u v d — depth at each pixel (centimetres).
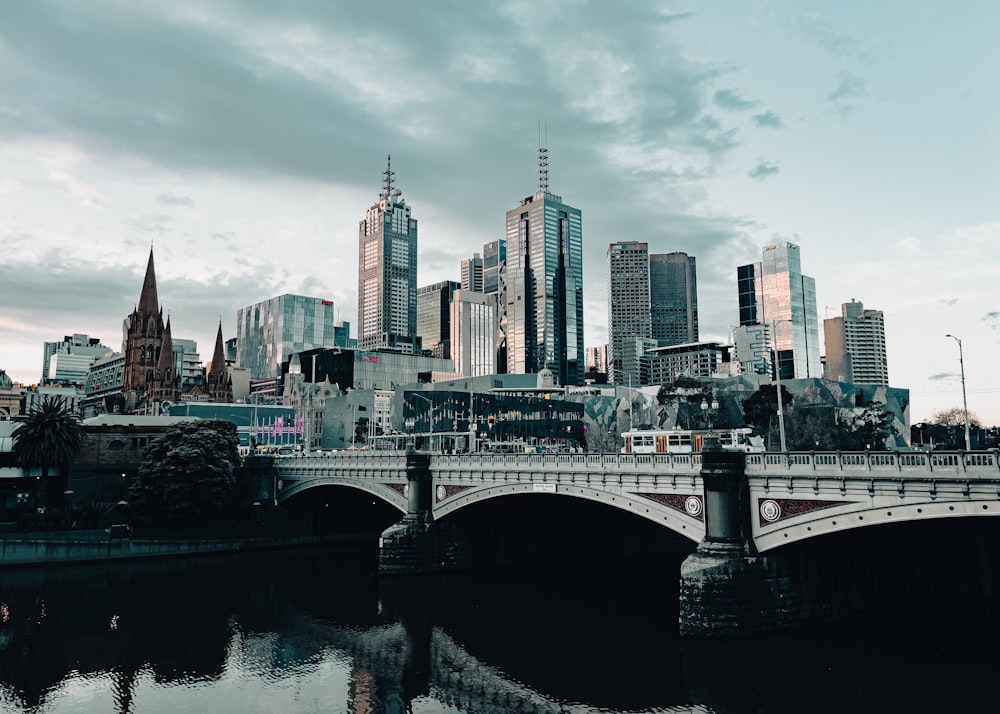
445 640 5706
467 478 7638
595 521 9288
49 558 9088
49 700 4606
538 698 4453
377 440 17462
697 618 4925
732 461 5109
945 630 5306
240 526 10500
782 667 4609
